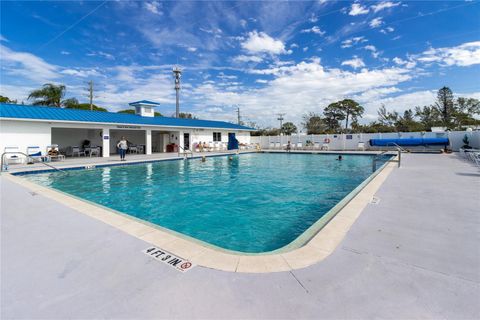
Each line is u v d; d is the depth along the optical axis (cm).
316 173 1276
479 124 4181
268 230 526
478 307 189
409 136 2283
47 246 315
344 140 2628
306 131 4984
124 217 440
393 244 306
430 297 203
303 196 812
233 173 1288
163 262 272
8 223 405
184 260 276
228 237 491
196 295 212
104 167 1399
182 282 232
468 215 417
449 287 215
